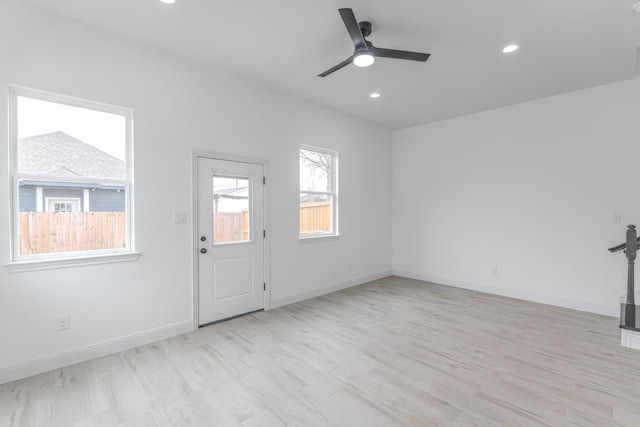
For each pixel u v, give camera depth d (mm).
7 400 2047
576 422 1833
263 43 2855
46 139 2479
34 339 2361
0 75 2232
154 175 2959
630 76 3469
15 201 2336
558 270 4043
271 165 3941
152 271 2957
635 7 2271
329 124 4656
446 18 2438
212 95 3361
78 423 1842
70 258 2496
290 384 2240
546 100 4113
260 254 3842
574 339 2986
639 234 3506
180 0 2252
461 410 1949
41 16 2377
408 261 5672
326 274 4668
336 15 2432
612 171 3658
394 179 5832
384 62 3170
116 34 2715
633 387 2182
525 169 4297
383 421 1852
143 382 2266
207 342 2945
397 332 3172
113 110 2779
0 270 2232
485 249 4695
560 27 2535
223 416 1902
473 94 4012
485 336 3064
